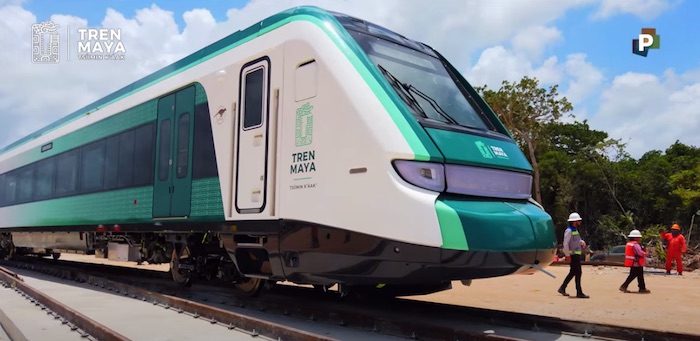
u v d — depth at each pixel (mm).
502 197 6281
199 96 8477
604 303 10398
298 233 6461
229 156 7613
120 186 10531
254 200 7074
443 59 7809
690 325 7926
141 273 13984
